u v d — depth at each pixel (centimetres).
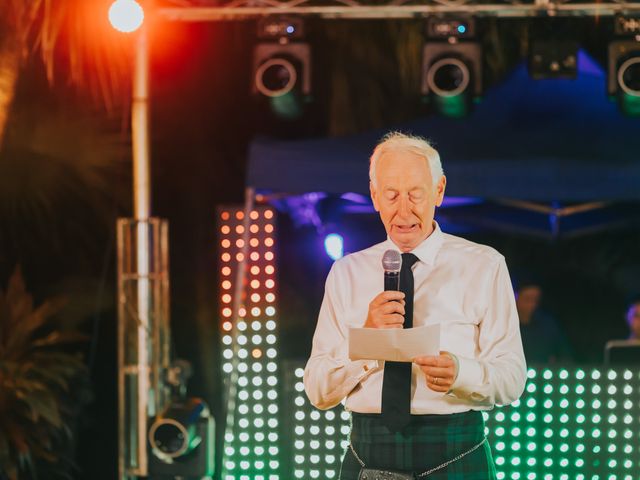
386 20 1005
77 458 918
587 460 553
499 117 659
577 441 554
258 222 631
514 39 964
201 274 1072
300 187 616
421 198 332
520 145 626
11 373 727
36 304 902
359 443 336
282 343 941
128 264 620
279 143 630
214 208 1098
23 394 718
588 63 702
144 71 632
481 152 620
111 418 942
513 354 331
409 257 338
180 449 580
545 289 1098
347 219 940
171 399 622
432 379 313
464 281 335
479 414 337
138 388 612
